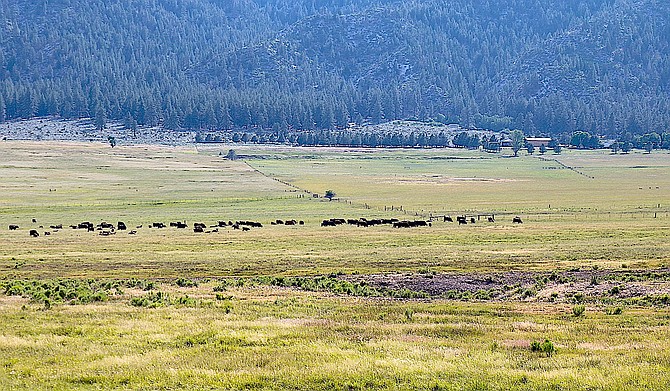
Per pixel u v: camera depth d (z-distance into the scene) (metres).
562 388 28.50
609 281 65.56
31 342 38.69
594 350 35.44
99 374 31.61
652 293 58.25
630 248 102.12
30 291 62.09
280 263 91.25
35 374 31.88
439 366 31.91
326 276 76.06
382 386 29.25
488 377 30.03
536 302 57.25
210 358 34.28
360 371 31.08
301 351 35.41
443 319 46.34
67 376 31.30
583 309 49.09
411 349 35.84
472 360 33.22
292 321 44.97
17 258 99.38
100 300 56.41
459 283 69.06
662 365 31.72
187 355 35.16
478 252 101.75
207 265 90.19
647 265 79.00
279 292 62.66
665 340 38.12
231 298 57.69
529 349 35.91
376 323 44.53
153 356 34.97
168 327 42.84
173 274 81.75
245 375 30.78
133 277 78.81
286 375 30.70
